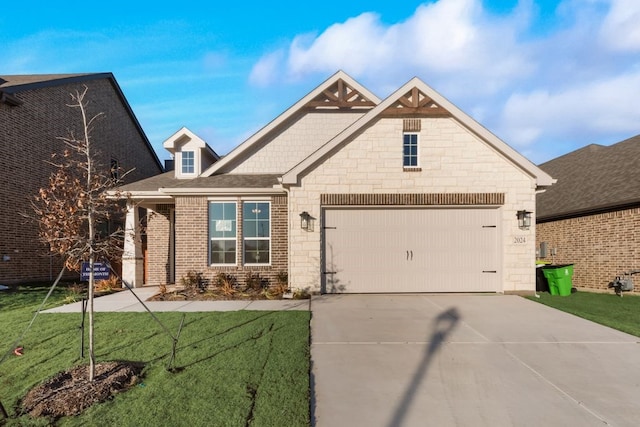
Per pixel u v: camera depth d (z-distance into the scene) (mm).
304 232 10383
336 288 10555
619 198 11594
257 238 11547
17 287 11672
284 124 13367
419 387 4559
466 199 10398
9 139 12211
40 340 6133
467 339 6312
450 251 10570
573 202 13828
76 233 4684
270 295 10062
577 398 4297
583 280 12859
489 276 10523
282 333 6469
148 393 4246
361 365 5211
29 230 12961
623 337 6438
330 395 4352
